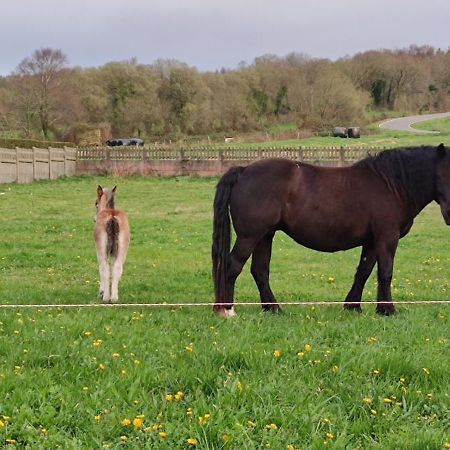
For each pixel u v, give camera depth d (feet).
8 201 99.66
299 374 22.70
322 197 34.55
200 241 68.23
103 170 140.26
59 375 21.85
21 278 46.83
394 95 451.94
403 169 35.58
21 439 17.37
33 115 227.40
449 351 26.58
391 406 20.18
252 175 34.42
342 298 41.55
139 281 46.52
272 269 54.13
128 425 17.99
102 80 267.18
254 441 17.49
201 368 22.45
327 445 17.08
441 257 60.49
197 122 281.33
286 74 330.54
